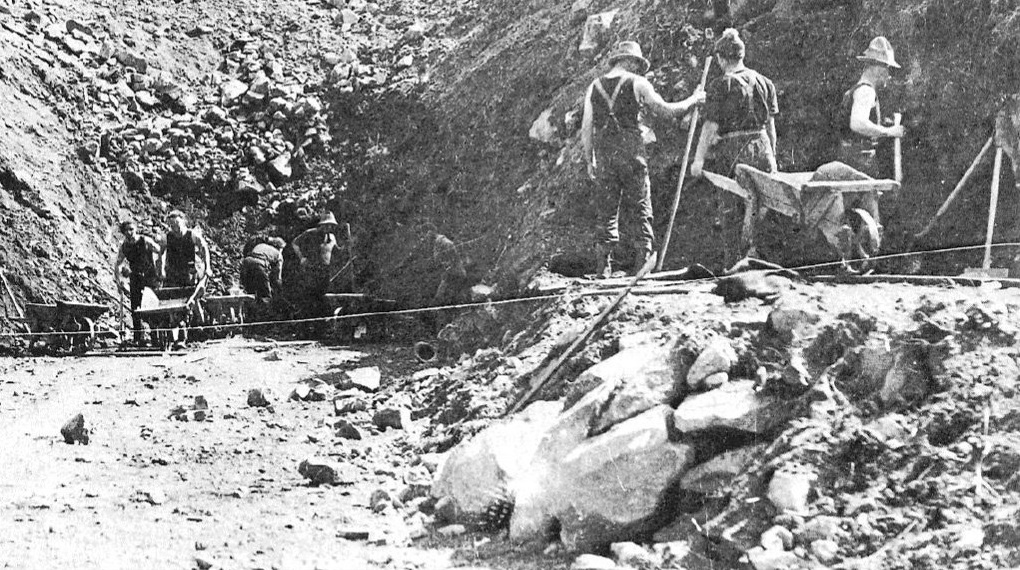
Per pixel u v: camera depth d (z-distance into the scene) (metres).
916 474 5.16
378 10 22.58
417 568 5.52
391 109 18.97
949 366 5.49
